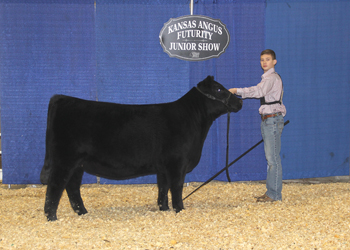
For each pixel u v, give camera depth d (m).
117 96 5.21
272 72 4.41
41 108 5.16
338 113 5.52
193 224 3.42
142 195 4.91
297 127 5.45
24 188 5.30
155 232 3.21
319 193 4.88
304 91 5.42
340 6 5.36
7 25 5.03
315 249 2.86
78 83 5.16
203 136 4.02
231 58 5.23
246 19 5.20
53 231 3.26
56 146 3.54
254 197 4.70
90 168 3.73
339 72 5.46
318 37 5.37
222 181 5.60
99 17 5.08
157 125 3.71
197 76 5.26
